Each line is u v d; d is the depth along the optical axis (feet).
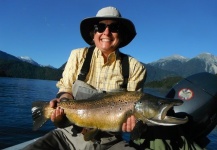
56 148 3.55
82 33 4.19
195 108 3.82
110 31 3.82
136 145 3.72
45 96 36.60
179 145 3.58
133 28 4.01
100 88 3.82
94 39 3.94
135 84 3.84
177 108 3.88
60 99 3.63
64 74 3.99
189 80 4.10
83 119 3.50
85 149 3.55
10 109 20.84
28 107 22.93
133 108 3.39
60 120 3.59
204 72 4.21
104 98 3.52
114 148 3.59
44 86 72.08
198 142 4.07
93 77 3.84
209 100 3.85
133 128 3.35
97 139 3.54
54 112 3.55
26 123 14.87
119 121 3.43
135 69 3.87
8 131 12.57
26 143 4.66
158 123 3.30
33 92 43.78
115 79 3.82
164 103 3.31
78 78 3.82
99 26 3.84
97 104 3.50
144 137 3.67
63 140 3.65
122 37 4.11
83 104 3.53
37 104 3.67
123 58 3.91
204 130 3.92
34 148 3.32
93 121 3.48
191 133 3.88
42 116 3.62
